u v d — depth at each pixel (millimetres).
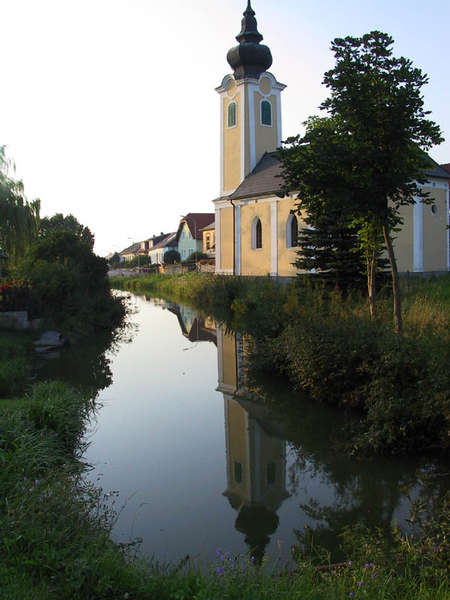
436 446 7129
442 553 4223
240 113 34094
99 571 3715
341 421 8797
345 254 16859
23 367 11914
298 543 5109
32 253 23719
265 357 12438
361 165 7996
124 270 80375
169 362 14672
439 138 8047
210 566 4078
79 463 6949
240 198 31797
